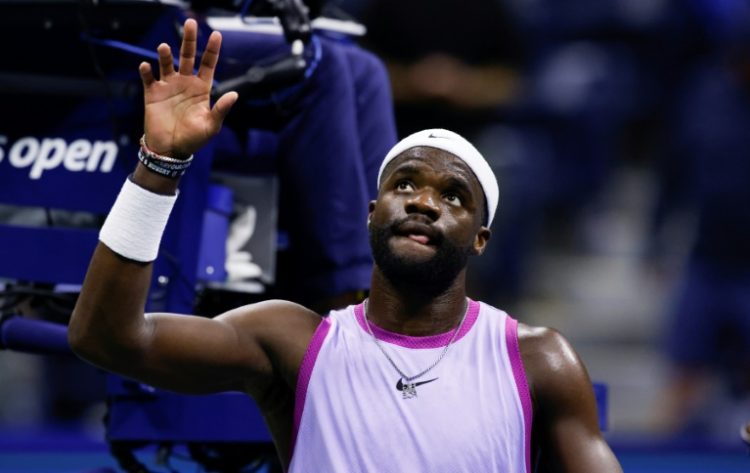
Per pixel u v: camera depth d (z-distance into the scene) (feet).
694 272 96.94
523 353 35.68
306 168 50.29
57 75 47.75
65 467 67.62
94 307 33.42
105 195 47.03
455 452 33.94
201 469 55.16
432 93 105.09
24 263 47.19
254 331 35.99
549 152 107.24
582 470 34.88
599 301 108.06
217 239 49.01
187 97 33.58
